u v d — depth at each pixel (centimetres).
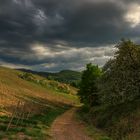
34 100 8906
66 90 18362
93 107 6856
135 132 3111
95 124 4675
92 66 7794
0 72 14850
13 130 2959
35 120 4497
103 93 4666
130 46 4519
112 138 3322
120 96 4438
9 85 10925
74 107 11250
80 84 7825
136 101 4241
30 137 2755
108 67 4672
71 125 4612
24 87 12412
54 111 7669
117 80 4472
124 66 4453
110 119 4278
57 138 3038
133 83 4362
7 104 5806
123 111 4144
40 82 17162
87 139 3141
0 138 2508
